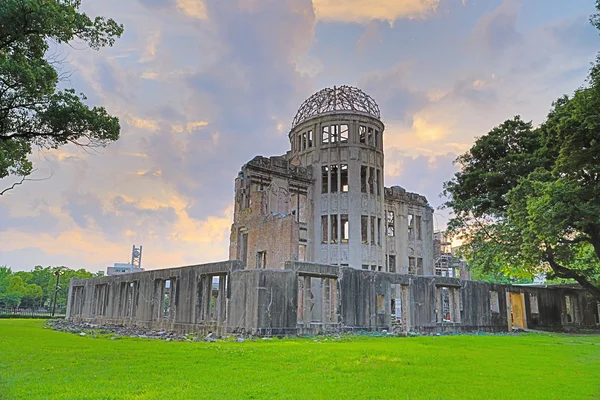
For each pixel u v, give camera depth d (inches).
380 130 1632.6
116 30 739.4
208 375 408.2
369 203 1542.8
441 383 384.2
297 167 1557.6
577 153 949.8
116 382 368.8
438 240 2053.4
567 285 1590.8
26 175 837.8
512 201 1128.8
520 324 1393.9
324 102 1635.1
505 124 1364.4
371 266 1501.0
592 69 884.0
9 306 3112.7
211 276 1078.4
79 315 1724.9
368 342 815.1
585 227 1034.1
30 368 444.8
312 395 324.8
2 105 678.5
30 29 635.5
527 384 386.3
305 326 954.1
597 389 365.1
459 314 1222.3
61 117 700.0
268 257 1255.5
